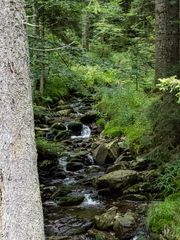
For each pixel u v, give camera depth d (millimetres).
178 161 7590
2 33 3412
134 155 9898
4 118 3486
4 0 3389
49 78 17250
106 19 17672
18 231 3582
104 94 13328
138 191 8156
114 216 6984
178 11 11562
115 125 12086
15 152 3521
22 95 3545
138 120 10984
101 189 8625
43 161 10531
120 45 19219
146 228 6352
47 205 8305
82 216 7605
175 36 11539
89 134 13211
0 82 3457
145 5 15312
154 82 12195
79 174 10102
